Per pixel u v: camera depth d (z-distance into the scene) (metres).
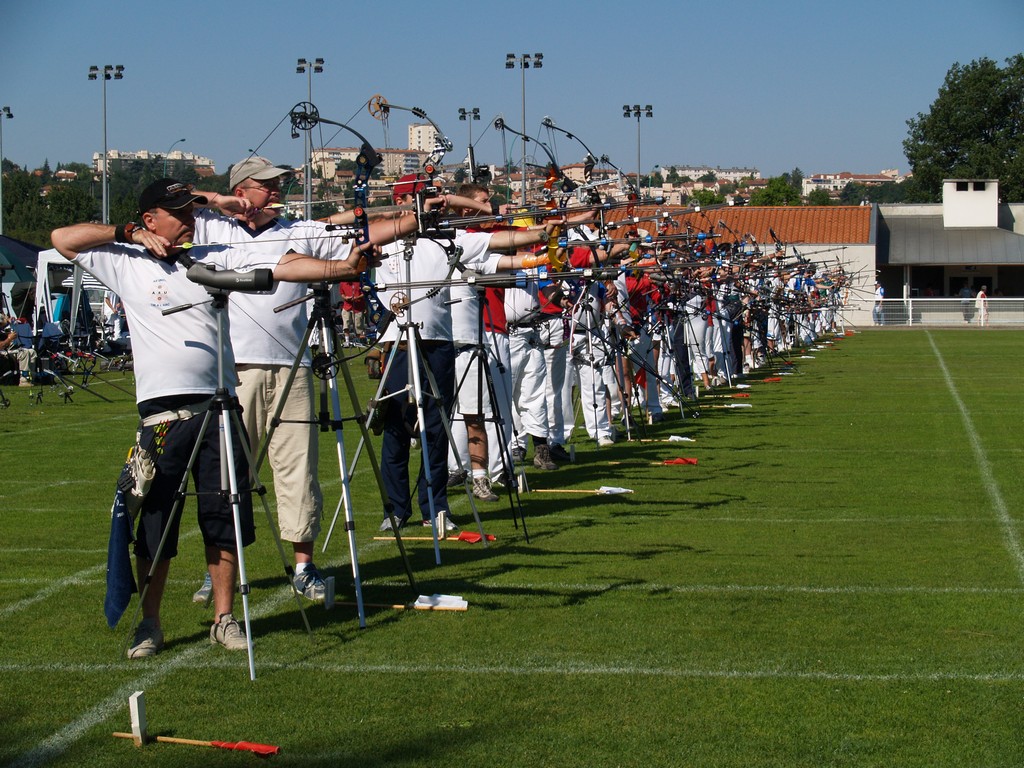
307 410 6.76
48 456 13.12
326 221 6.79
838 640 5.73
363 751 4.47
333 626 6.11
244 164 6.56
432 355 8.47
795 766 4.30
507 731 4.64
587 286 11.98
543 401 11.59
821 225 55.12
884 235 58.81
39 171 85.06
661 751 4.43
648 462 11.98
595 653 5.57
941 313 51.16
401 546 6.70
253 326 6.71
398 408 8.52
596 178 9.34
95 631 6.08
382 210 6.86
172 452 5.65
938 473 10.95
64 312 31.66
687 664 5.39
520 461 10.97
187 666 5.50
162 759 4.43
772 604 6.38
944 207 59.00
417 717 4.80
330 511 9.51
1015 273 59.09
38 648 5.79
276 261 5.78
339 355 6.42
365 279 6.55
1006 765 4.30
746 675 5.24
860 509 9.17
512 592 6.71
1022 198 77.50
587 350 12.71
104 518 9.22
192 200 5.66
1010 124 80.19
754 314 24.33
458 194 8.79
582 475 11.20
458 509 9.49
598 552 7.75
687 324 19.19
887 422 15.27
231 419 5.68
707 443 13.42
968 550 7.67
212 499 5.75
